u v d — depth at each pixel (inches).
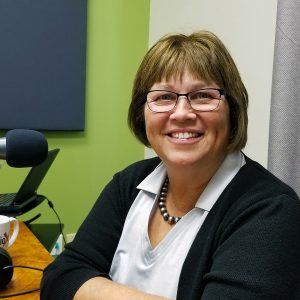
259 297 27.5
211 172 36.9
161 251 36.4
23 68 84.0
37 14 84.4
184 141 36.1
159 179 41.5
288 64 55.7
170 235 36.4
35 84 85.7
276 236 29.5
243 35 74.7
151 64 37.3
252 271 28.4
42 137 41.9
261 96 71.6
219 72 35.7
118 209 43.8
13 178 85.7
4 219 46.2
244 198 33.2
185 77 35.6
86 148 94.6
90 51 93.1
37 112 86.4
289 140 56.5
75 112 90.8
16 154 39.8
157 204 41.0
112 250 42.6
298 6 55.1
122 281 38.6
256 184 34.1
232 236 31.2
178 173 37.4
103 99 95.7
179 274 34.5
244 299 27.5
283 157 56.6
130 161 100.3
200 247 33.3
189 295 32.3
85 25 90.3
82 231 43.5
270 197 32.0
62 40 87.7
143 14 99.5
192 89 35.7
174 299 33.2
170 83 36.1
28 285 38.7
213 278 29.5
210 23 82.0
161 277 35.5
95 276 36.1
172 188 39.6
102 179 97.3
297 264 29.2
